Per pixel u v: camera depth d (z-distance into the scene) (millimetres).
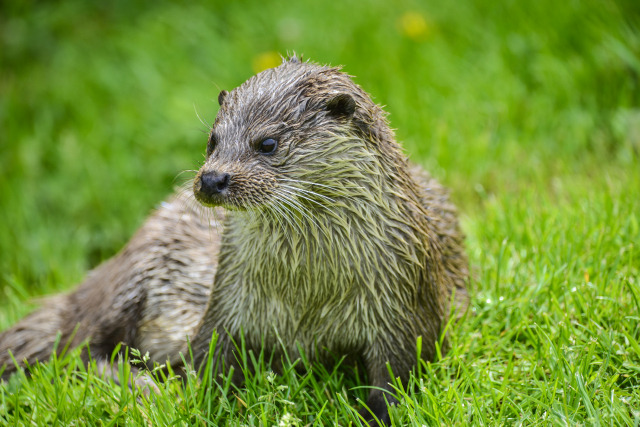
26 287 16562
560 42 16984
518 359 10148
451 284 11094
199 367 10156
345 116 9266
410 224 9547
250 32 20453
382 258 9391
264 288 9695
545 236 12016
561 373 9141
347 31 19141
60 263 17469
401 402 9289
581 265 11320
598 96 16312
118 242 18031
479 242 12930
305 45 19109
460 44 17953
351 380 10242
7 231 18203
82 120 20188
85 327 11617
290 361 10195
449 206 11680
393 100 16984
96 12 23938
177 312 11328
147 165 18562
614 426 8562
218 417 9547
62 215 18719
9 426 9953
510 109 16438
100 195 18609
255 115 9281
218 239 11805
